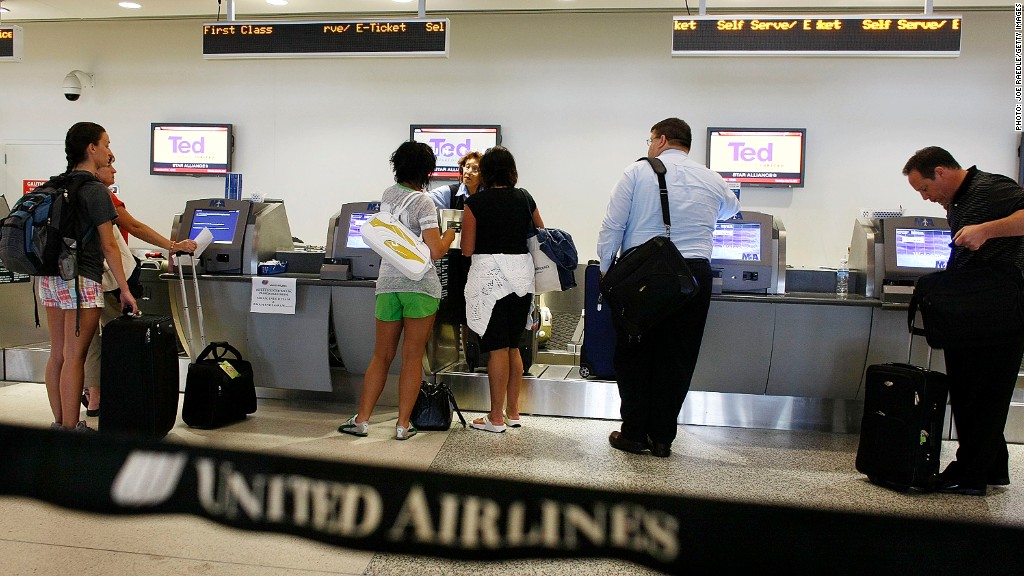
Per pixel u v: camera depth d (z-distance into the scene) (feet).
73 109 26.48
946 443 13.82
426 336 12.75
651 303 11.26
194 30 25.71
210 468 4.01
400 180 12.67
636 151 23.65
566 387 14.84
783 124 23.02
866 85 22.71
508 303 13.20
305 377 14.99
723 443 13.24
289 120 25.38
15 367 17.33
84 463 4.16
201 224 15.66
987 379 10.34
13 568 7.34
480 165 13.26
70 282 11.21
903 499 10.28
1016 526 3.41
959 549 3.39
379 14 24.47
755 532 3.62
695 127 23.38
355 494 3.85
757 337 14.14
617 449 12.47
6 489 4.25
